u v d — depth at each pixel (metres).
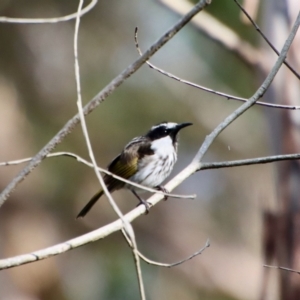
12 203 14.38
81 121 5.21
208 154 16.56
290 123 9.03
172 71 15.99
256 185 16.42
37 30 15.64
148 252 15.66
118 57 15.98
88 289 14.91
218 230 16.31
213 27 10.38
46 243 14.36
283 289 8.54
